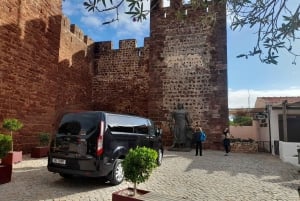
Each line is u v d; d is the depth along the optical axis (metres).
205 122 16.72
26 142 10.76
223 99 16.59
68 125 6.13
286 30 2.19
